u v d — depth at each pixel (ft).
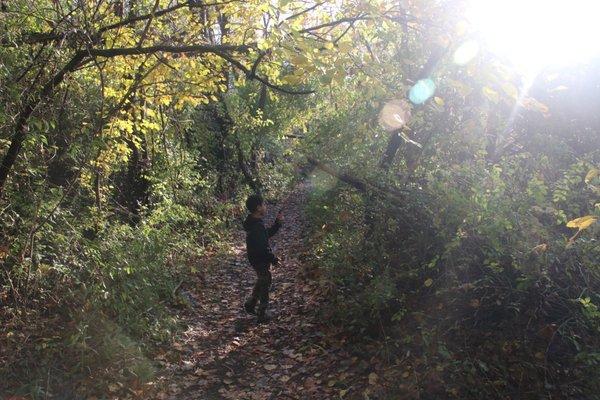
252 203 22.70
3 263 17.37
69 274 19.17
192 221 39.73
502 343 13.67
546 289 13.52
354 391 14.84
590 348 12.57
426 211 17.11
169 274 25.72
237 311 24.34
